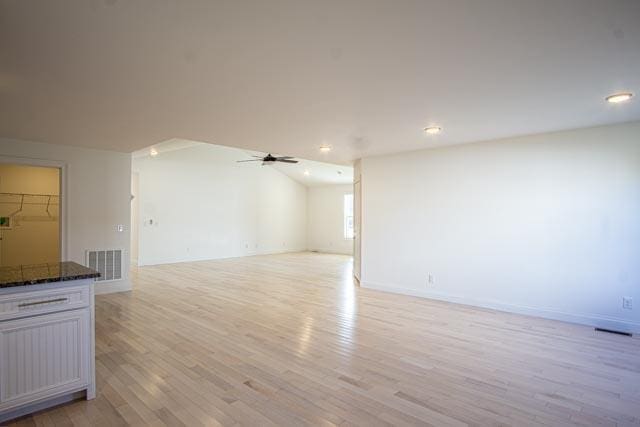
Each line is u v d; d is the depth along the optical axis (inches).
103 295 216.2
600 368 116.0
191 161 382.3
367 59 89.4
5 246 255.1
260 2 64.5
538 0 64.0
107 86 107.0
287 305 193.8
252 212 444.8
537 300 172.1
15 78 100.7
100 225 215.0
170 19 70.5
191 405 92.8
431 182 206.7
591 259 159.0
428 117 141.1
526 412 90.2
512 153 178.2
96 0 63.4
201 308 187.5
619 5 65.6
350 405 93.0
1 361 83.3
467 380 107.3
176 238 370.0
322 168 410.6
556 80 102.9
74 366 93.3
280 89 109.9
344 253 469.1
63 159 199.9
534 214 172.7
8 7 65.3
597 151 156.9
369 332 149.9
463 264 195.2
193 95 115.4
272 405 93.0
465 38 78.6
